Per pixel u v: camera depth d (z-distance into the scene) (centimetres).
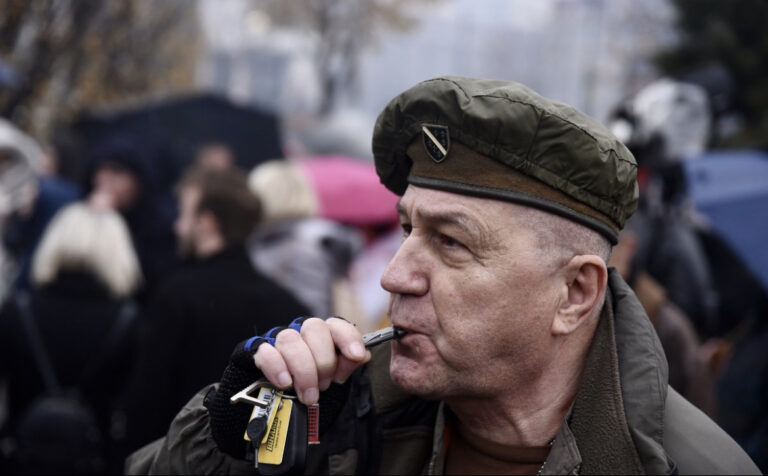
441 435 142
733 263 469
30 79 759
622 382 128
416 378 130
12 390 335
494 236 125
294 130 743
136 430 294
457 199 126
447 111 125
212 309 290
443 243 129
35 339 331
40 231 509
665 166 420
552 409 134
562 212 125
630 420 125
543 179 124
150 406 292
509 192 125
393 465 146
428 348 129
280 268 351
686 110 438
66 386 332
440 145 127
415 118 129
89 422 319
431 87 127
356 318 361
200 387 289
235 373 133
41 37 750
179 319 290
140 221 486
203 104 653
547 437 135
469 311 126
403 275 130
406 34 2214
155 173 552
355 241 421
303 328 131
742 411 321
